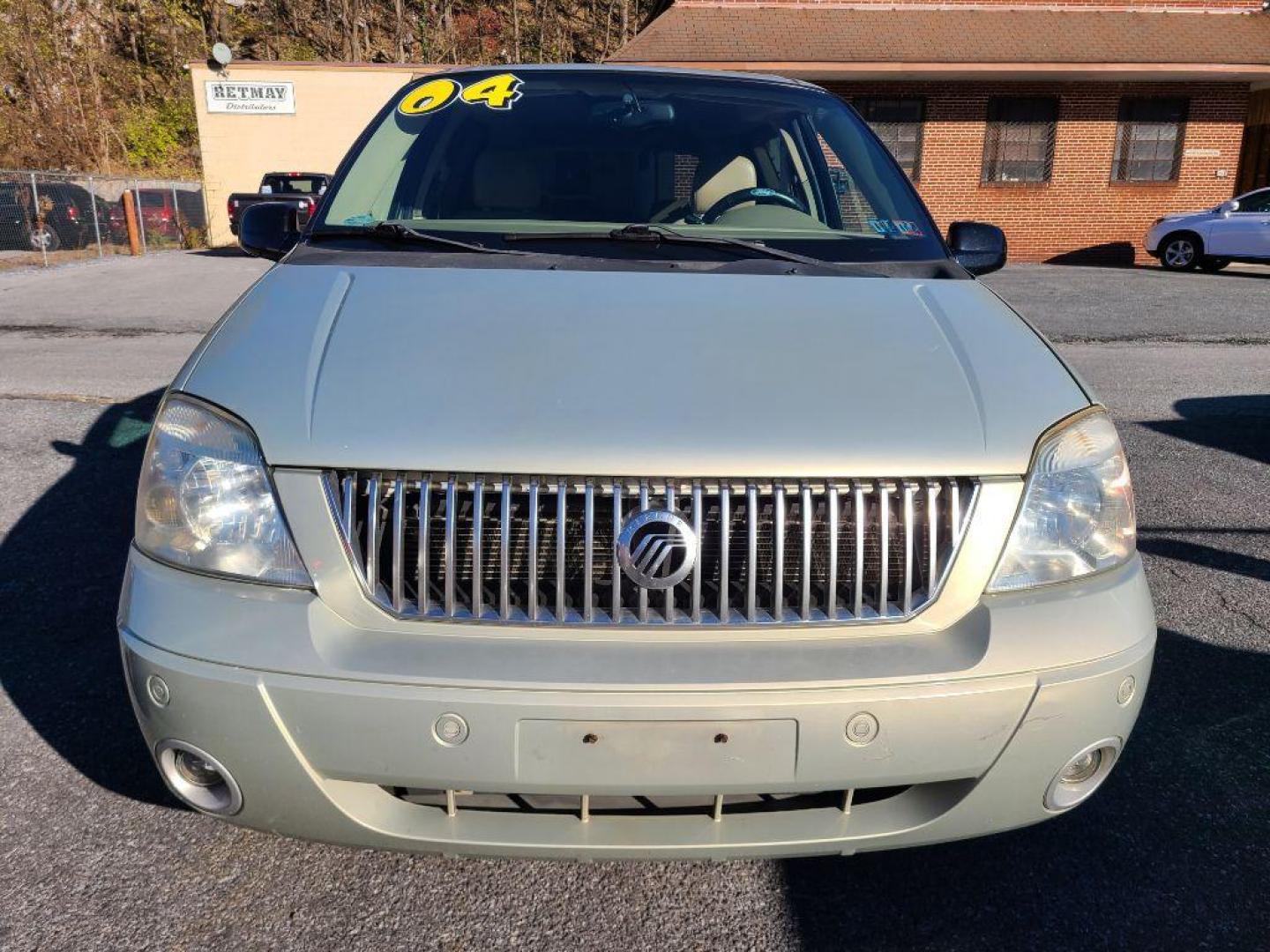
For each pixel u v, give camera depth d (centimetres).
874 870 232
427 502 184
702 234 290
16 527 435
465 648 180
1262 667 326
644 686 176
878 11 2031
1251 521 464
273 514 187
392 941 206
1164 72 1856
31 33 3281
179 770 192
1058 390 212
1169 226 1794
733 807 192
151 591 188
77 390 696
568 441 187
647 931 211
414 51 4766
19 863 225
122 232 2228
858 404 199
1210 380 779
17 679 305
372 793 188
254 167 2594
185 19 4397
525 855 187
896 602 190
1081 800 201
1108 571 200
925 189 2008
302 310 230
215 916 212
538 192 311
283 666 177
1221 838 243
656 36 1919
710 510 187
